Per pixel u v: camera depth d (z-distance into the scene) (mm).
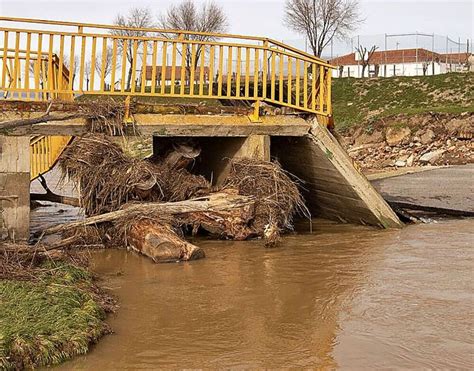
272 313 7676
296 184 14250
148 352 6414
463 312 7562
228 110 12891
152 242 10617
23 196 11211
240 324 7277
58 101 11539
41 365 6000
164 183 12719
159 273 9750
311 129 13188
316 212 15531
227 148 13984
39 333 6273
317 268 9984
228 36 12383
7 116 11148
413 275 9398
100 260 10641
